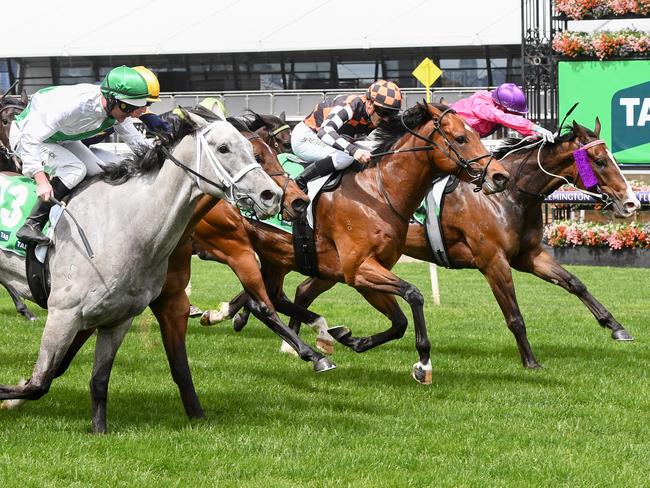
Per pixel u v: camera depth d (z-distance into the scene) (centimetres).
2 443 573
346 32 2498
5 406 657
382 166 748
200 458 556
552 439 624
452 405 711
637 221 1931
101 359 594
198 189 562
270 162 725
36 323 1062
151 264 570
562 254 1888
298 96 2547
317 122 777
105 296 559
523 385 785
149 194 564
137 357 872
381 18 2555
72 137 600
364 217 739
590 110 1823
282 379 796
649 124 1803
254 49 2505
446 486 527
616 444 617
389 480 531
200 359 880
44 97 591
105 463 540
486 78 2595
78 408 671
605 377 818
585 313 1228
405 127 738
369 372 832
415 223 868
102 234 562
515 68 2575
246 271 789
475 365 870
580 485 534
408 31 2461
